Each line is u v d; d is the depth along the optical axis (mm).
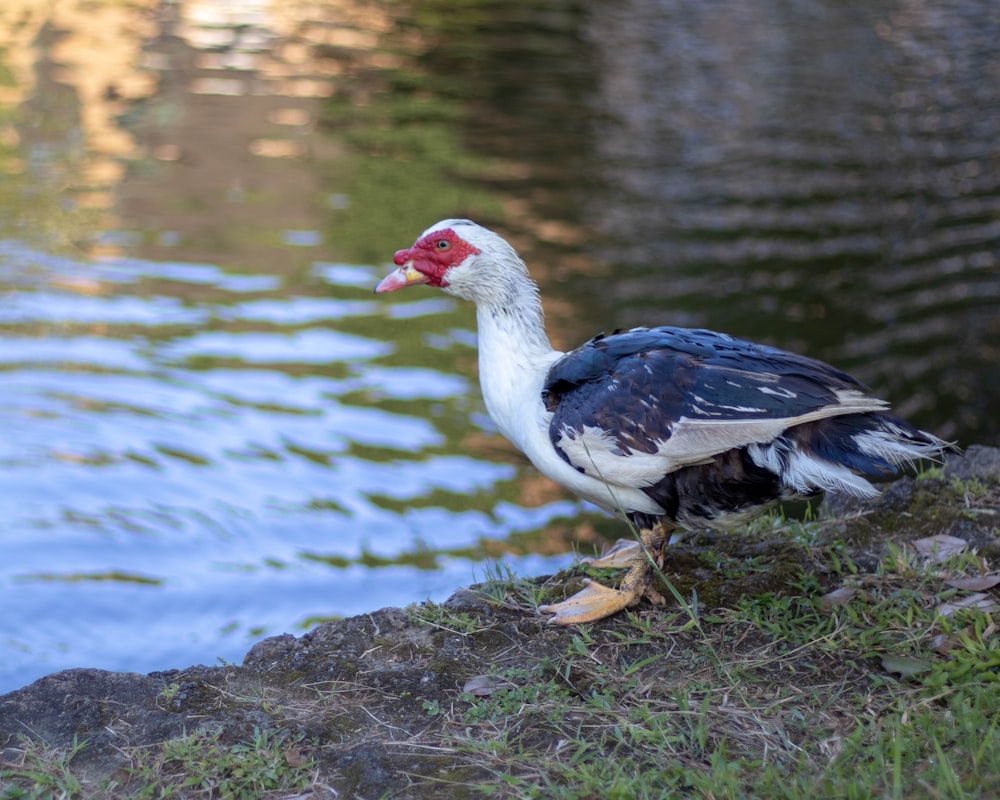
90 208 14328
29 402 9703
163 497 8477
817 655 4156
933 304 11711
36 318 11305
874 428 4105
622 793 3324
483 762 3570
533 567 7609
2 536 7852
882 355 10656
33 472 8703
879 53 21219
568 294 11898
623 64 21125
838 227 13758
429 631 4336
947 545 4875
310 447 9297
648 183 15336
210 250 13180
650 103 18766
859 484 4020
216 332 11281
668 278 12375
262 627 6906
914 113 17875
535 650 4215
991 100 18359
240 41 22688
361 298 12195
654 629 4332
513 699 3879
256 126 17750
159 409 9734
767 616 4426
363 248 13344
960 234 13461
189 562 7668
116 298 11875
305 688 3996
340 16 24719
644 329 4535
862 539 5074
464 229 4660
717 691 3947
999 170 15430
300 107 18672
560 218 14133
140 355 10688
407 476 8938
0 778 3498
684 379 4180
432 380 10539
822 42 22141
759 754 3596
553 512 8477
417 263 4703
